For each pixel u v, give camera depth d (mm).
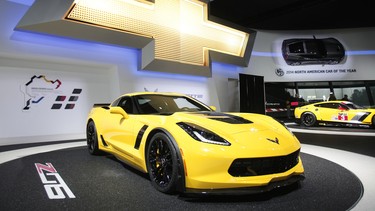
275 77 12109
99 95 7113
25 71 5934
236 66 10758
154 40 7289
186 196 2139
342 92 13016
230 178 1927
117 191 2266
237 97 11242
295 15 11078
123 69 7176
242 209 1864
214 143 1984
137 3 7004
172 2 7812
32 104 5992
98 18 6312
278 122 2744
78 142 5434
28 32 5555
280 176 2057
